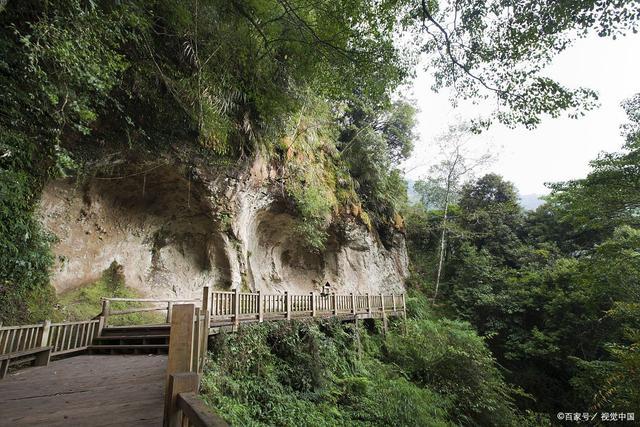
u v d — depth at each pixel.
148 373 4.98
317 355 8.76
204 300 6.62
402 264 21.12
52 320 7.16
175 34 7.77
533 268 19.70
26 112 6.24
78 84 5.59
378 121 21.02
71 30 5.16
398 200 21.78
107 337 7.20
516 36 7.21
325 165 15.09
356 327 11.68
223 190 10.05
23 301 6.77
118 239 9.52
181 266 11.04
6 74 5.43
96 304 8.60
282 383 7.76
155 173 8.99
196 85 8.05
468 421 10.42
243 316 7.70
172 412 2.29
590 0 5.94
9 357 4.84
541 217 24.19
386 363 11.88
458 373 11.69
